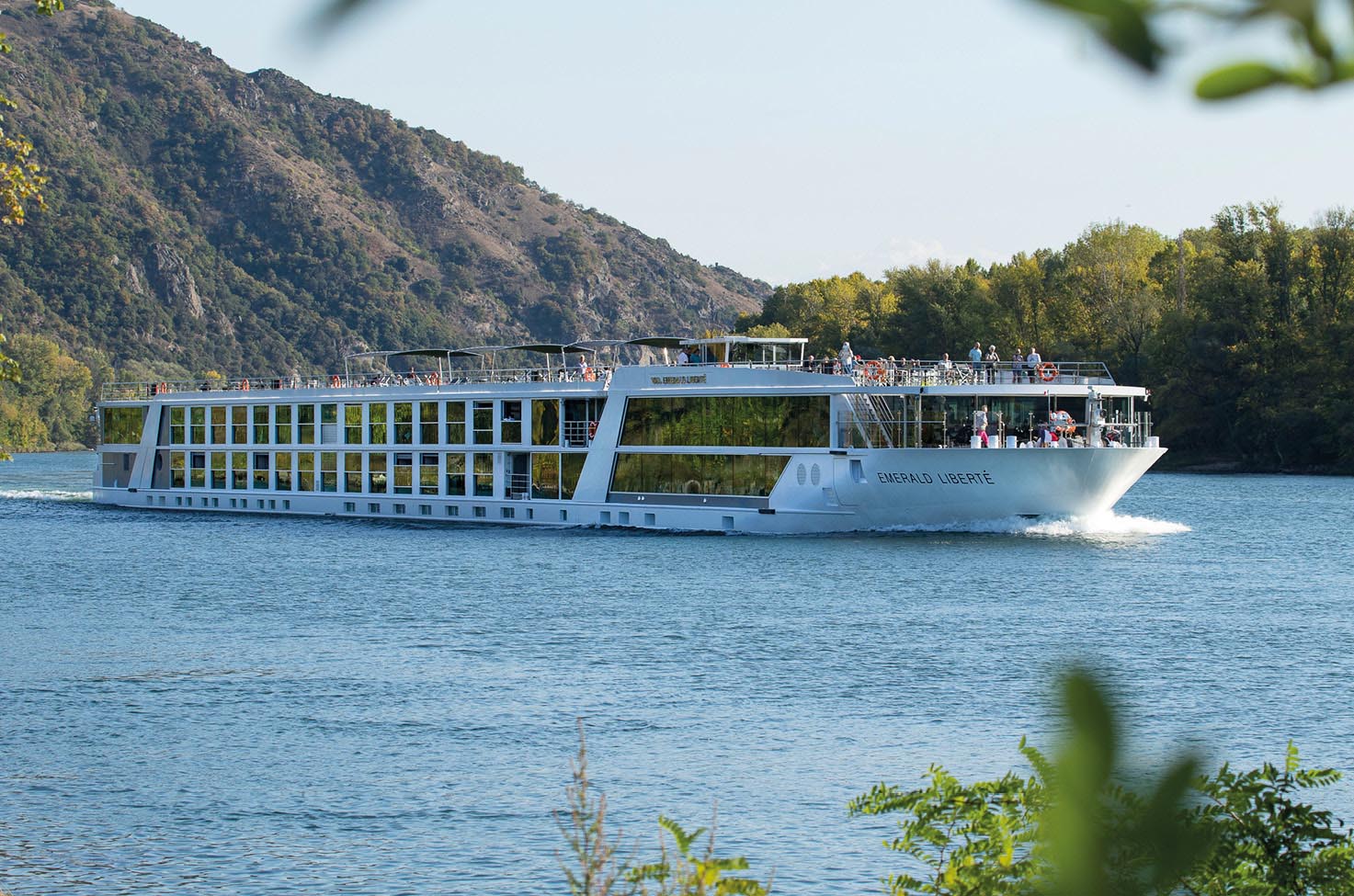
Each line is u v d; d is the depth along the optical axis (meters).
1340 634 120.25
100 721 91.62
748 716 91.38
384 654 114.00
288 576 164.12
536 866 64.44
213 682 103.62
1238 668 105.94
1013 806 34.31
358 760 81.81
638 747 83.94
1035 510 182.38
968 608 133.25
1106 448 178.88
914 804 35.44
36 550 195.00
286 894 61.25
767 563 163.12
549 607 136.50
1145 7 6.04
